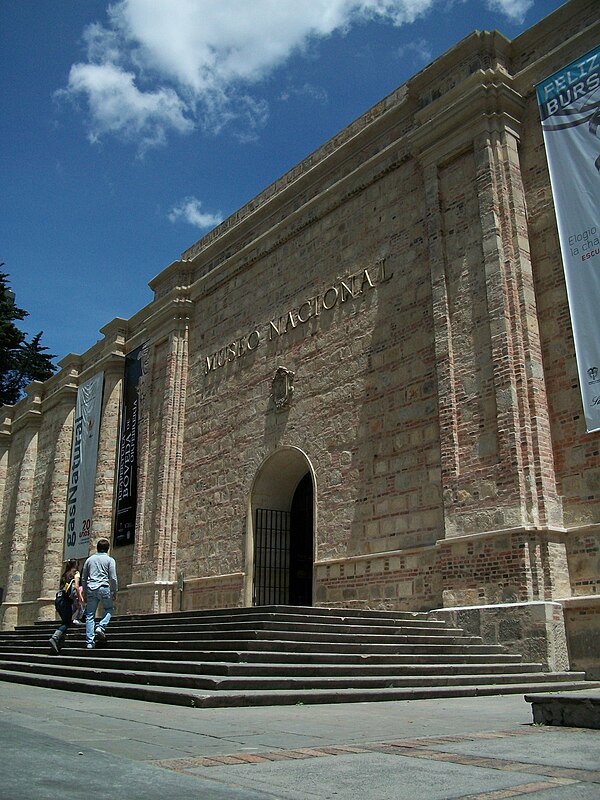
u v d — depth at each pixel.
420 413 16.94
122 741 5.34
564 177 15.18
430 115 17.95
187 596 23.27
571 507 13.77
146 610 23.92
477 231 16.14
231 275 24.91
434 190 17.28
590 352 13.94
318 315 20.70
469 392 15.44
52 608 31.34
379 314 18.72
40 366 53.28
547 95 15.98
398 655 11.23
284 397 21.09
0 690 10.47
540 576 13.34
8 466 39.56
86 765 3.98
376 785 3.87
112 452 29.72
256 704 7.99
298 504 22.19
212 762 4.55
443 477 15.45
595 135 14.84
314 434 19.80
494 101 16.55
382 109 20.47
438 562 15.55
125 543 26.69
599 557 13.14
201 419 24.84
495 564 13.95
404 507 16.75
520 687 10.64
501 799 3.53
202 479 24.02
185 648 11.55
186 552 23.88
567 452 14.05
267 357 22.31
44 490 34.94
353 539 17.83
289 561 21.62
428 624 14.11
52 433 35.41
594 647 12.58
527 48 17.06
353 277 19.84
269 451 21.30
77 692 10.00
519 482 13.97
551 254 15.29
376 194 19.80
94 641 14.03
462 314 16.02
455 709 7.97
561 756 4.79
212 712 7.34
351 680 9.49
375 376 18.38
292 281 22.09
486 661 12.35
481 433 14.97
